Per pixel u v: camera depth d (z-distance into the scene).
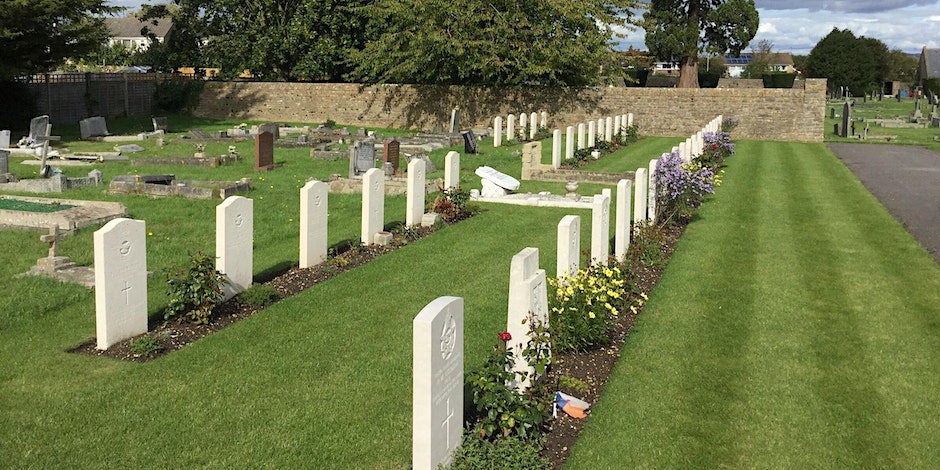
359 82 48.16
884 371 8.49
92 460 6.54
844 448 6.84
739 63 132.75
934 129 47.19
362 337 9.39
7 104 37.81
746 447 6.84
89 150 29.00
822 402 7.72
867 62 96.81
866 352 9.05
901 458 6.68
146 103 47.62
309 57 46.16
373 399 7.71
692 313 10.39
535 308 7.68
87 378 8.13
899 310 10.62
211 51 48.88
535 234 15.21
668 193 16.09
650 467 6.52
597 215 11.20
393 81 44.56
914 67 125.06
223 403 7.58
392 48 41.78
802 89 38.97
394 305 10.62
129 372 8.29
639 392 7.91
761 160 29.38
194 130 38.22
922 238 15.30
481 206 18.05
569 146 26.73
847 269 12.81
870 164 28.33
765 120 39.78
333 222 15.94
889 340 9.45
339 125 44.62
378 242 14.09
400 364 8.57
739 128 40.19
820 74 97.88
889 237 15.35
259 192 19.05
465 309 10.41
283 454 6.66
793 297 11.17
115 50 84.56
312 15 45.16
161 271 11.93
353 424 7.20
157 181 19.09
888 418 7.39
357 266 12.62
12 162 24.48
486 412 7.25
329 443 6.86
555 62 40.22
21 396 7.69
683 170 16.62
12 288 10.79
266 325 9.74
